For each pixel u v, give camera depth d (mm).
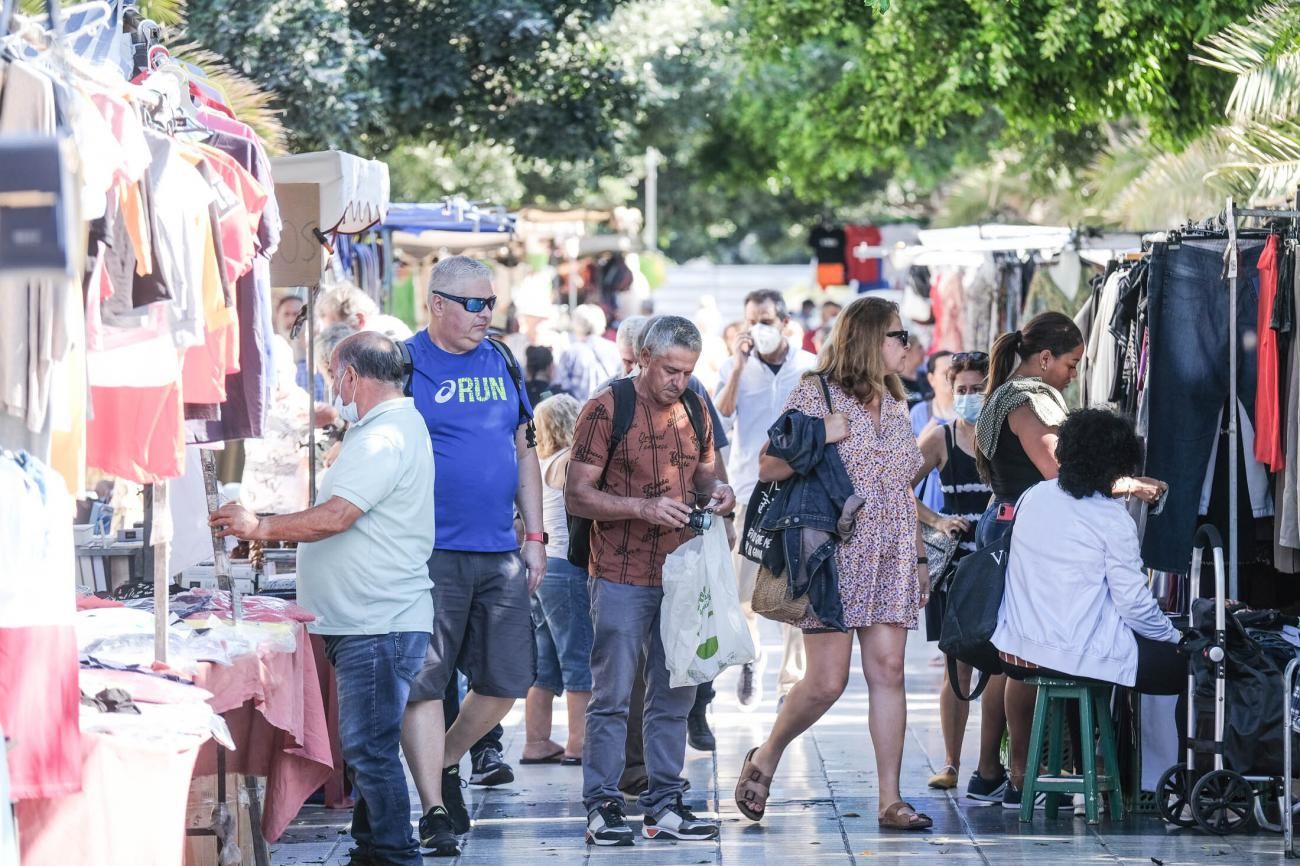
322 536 12359
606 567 14234
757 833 14797
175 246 9930
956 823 15086
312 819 15492
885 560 14688
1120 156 39062
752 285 70938
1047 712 15055
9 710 8109
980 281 28688
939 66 30438
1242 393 15758
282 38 31281
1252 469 15820
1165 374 15570
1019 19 28125
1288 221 15828
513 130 36812
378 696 12648
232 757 11914
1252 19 22406
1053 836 14484
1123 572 14445
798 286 70625
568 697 17938
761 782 15086
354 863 13195
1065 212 48812
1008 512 15531
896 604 14711
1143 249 16766
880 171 68312
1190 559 15641
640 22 38688
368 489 12414
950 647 15109
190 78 12867
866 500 14547
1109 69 28094
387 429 12664
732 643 13906
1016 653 14680
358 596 12602
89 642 10664
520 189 56312
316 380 20594
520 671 14164
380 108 34344
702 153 69375
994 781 16047
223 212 10859
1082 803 15688
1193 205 30969
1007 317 28281
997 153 52125
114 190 9156
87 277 8953
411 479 12695
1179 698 14734
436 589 13750
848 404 14625
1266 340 15281
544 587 17672
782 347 22328
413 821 15539
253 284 11977
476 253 37094
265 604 12312
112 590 13664
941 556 16812
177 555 13523
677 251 93125
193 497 13656
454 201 27531
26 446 8617
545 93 36875
